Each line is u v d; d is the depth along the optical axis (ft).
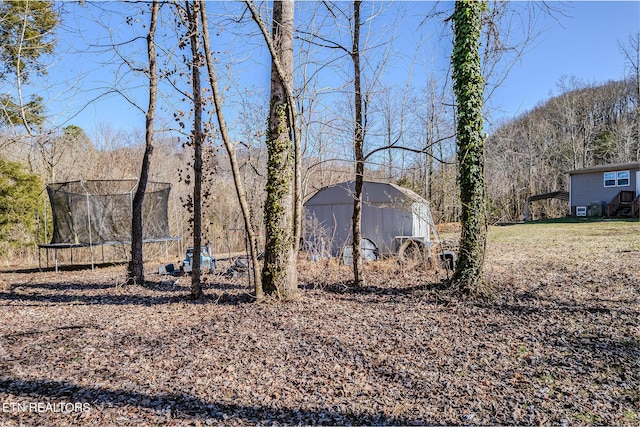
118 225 39.75
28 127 19.08
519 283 22.52
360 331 15.16
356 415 9.20
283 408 9.51
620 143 107.24
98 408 9.45
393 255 33.19
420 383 10.82
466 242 20.62
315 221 34.14
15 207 46.37
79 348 13.62
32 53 22.39
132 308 19.47
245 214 19.34
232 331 15.31
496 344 13.65
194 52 20.57
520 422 8.88
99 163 66.44
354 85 22.52
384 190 35.78
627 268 25.25
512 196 98.94
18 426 8.62
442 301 19.45
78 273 35.24
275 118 19.52
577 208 87.97
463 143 20.72
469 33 20.35
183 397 10.03
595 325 15.17
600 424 8.79
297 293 20.30
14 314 18.45
